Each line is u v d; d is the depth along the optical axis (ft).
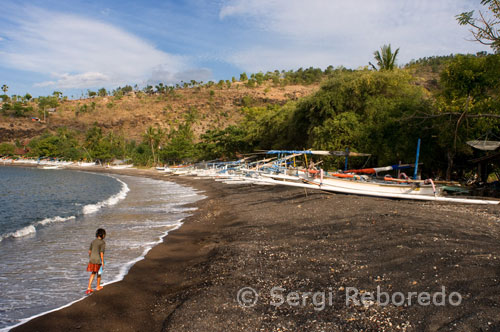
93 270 27.40
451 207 49.62
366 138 85.20
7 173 273.13
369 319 17.88
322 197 64.34
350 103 100.48
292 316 19.57
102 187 148.15
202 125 509.35
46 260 36.40
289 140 135.95
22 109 558.15
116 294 26.55
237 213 61.46
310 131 109.50
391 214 41.27
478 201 53.11
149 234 48.37
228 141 203.10
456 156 74.64
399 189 59.41
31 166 395.14
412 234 31.19
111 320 22.15
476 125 62.08
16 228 57.00
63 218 61.87
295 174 78.13
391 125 79.97
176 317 20.95
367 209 47.09
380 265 25.20
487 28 45.44
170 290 27.32
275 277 26.40
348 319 18.24
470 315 16.21
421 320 16.85
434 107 72.74
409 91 96.53
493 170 73.92
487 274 20.15
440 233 30.66
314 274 25.79
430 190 58.08
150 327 21.03
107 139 414.41
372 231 34.91
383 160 82.17
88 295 26.40
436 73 350.02
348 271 25.21
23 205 89.56
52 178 216.13
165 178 203.41
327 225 41.19
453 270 21.56
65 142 429.38
